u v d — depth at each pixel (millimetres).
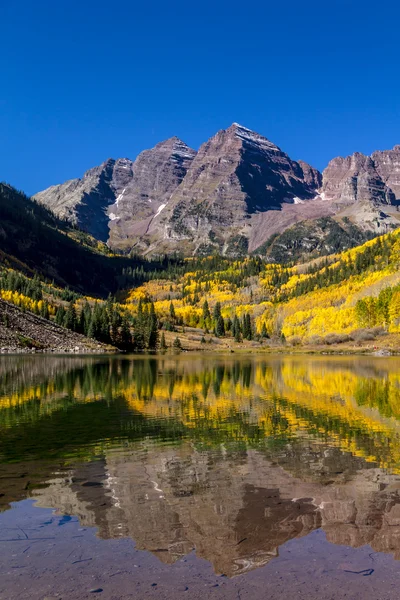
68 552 10492
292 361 114375
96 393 44312
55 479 16453
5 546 10797
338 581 9172
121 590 8789
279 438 24031
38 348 143375
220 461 19219
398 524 12297
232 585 9008
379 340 177750
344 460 19391
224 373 72500
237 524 12203
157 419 29859
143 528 11938
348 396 42938
